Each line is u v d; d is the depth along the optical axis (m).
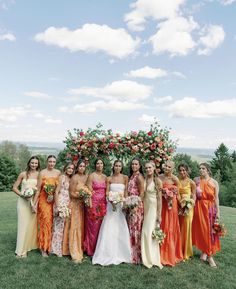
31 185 7.50
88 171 8.52
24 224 7.44
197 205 7.52
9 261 7.05
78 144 8.41
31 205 7.45
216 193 7.53
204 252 7.38
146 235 7.07
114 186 7.46
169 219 7.28
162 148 8.38
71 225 7.43
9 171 35.44
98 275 6.44
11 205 18.55
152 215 7.14
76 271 6.60
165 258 7.17
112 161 8.55
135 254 7.17
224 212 17.84
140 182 7.30
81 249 7.41
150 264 6.97
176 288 6.02
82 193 7.25
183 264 7.26
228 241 9.64
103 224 7.36
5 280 6.11
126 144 8.41
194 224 7.57
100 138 8.40
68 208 7.38
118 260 7.12
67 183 7.54
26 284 5.96
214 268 7.11
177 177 7.80
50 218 7.47
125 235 7.26
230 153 52.88
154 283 6.19
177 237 7.39
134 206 7.05
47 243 7.39
